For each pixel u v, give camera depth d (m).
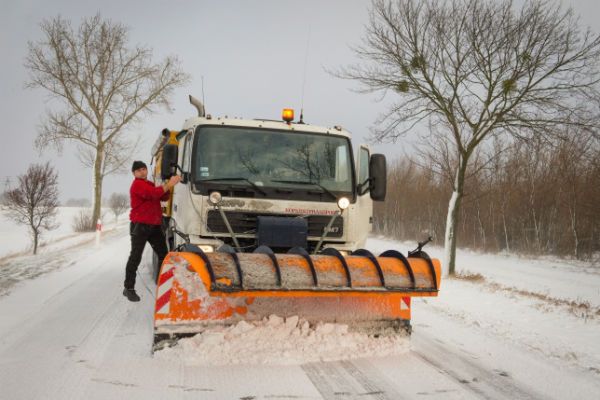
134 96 28.83
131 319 6.12
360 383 4.04
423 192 31.58
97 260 13.01
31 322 5.84
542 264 16.91
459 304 8.43
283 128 5.79
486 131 12.28
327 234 5.57
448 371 4.46
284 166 5.65
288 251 5.05
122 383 3.87
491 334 6.13
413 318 7.04
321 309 4.90
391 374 4.30
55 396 3.59
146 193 6.02
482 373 4.46
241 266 4.12
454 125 12.59
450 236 13.02
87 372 4.10
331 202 5.63
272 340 4.57
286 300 4.81
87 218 29.55
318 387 3.91
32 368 4.18
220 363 4.32
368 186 6.00
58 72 26.86
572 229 19.88
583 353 5.26
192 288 4.53
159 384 3.86
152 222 6.15
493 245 22.86
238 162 5.56
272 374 4.15
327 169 5.77
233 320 4.62
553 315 7.54
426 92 12.49
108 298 7.56
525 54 11.30
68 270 10.86
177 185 6.38
